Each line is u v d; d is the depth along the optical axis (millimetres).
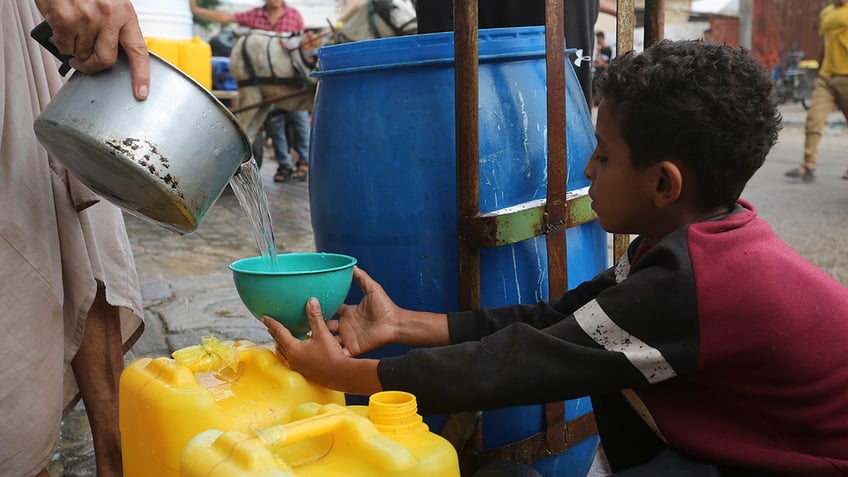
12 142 1458
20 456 1470
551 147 1456
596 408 1379
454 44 1376
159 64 1239
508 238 1425
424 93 1502
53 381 1514
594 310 1128
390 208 1531
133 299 1749
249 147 1329
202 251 4461
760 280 1073
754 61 1137
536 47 1563
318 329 1256
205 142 1247
